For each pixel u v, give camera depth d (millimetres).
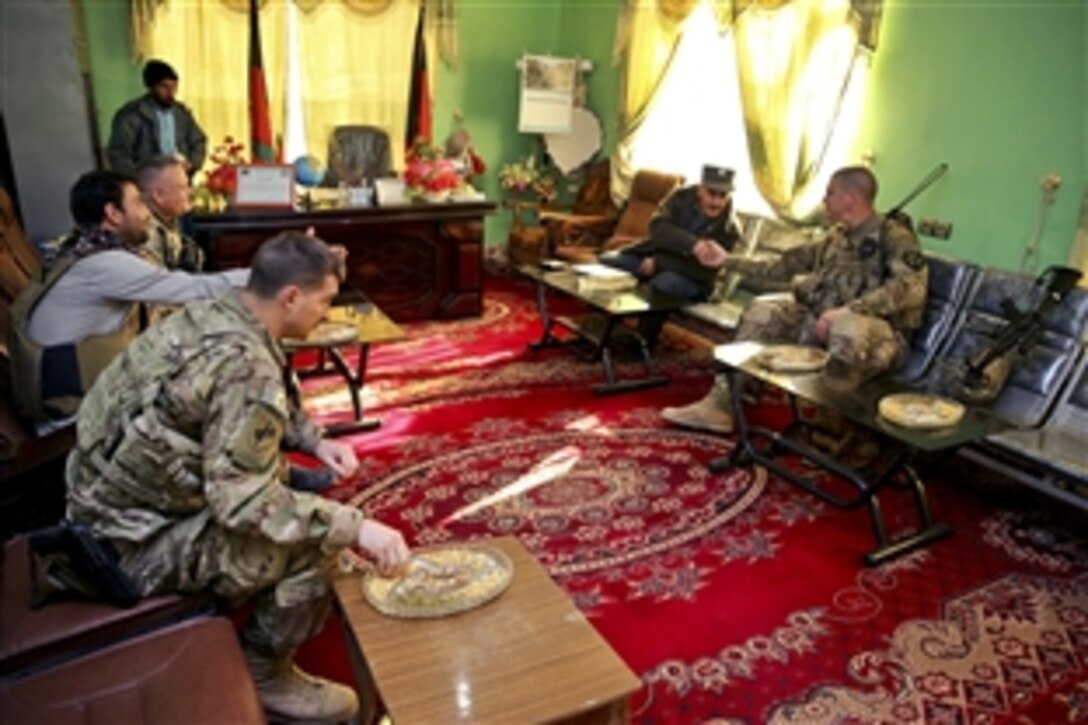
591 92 6133
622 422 3377
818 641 2045
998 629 2105
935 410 2367
